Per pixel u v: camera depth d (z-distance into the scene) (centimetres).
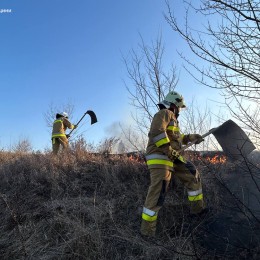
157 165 470
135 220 509
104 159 704
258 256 396
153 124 473
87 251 445
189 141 534
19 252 458
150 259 424
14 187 617
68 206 535
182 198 531
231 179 539
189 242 439
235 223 467
